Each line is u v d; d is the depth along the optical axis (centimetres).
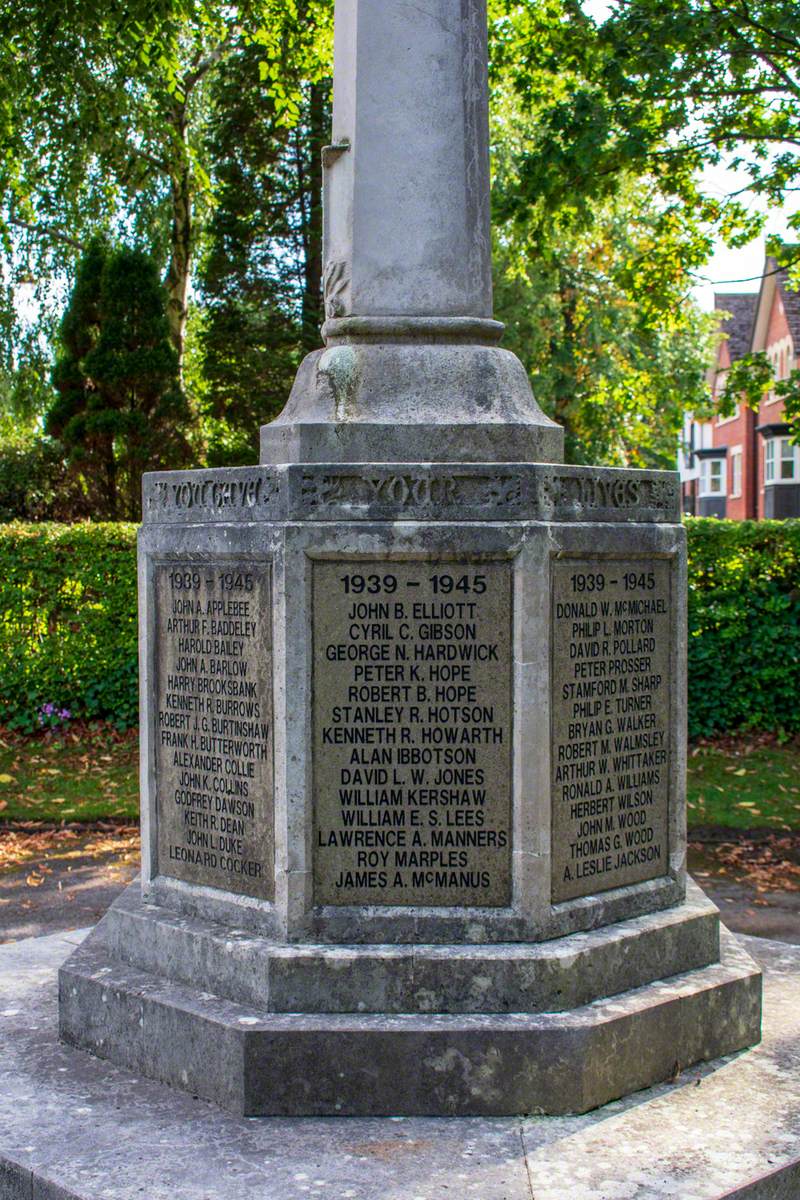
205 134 2380
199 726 407
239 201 2352
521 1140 338
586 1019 357
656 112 1103
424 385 390
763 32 1032
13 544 1144
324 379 390
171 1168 325
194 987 388
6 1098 370
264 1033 353
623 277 1302
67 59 1425
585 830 392
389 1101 353
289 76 1395
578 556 385
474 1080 352
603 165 1123
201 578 403
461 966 363
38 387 2222
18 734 1144
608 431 2553
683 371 2580
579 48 1123
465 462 379
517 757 373
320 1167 324
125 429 1731
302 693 371
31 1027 432
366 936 373
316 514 369
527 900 374
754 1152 332
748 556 1109
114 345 1744
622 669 402
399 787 376
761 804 944
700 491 4881
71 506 1819
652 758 414
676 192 1234
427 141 399
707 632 1122
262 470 378
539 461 391
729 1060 393
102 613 1148
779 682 1127
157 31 1405
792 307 3444
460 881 376
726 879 765
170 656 418
